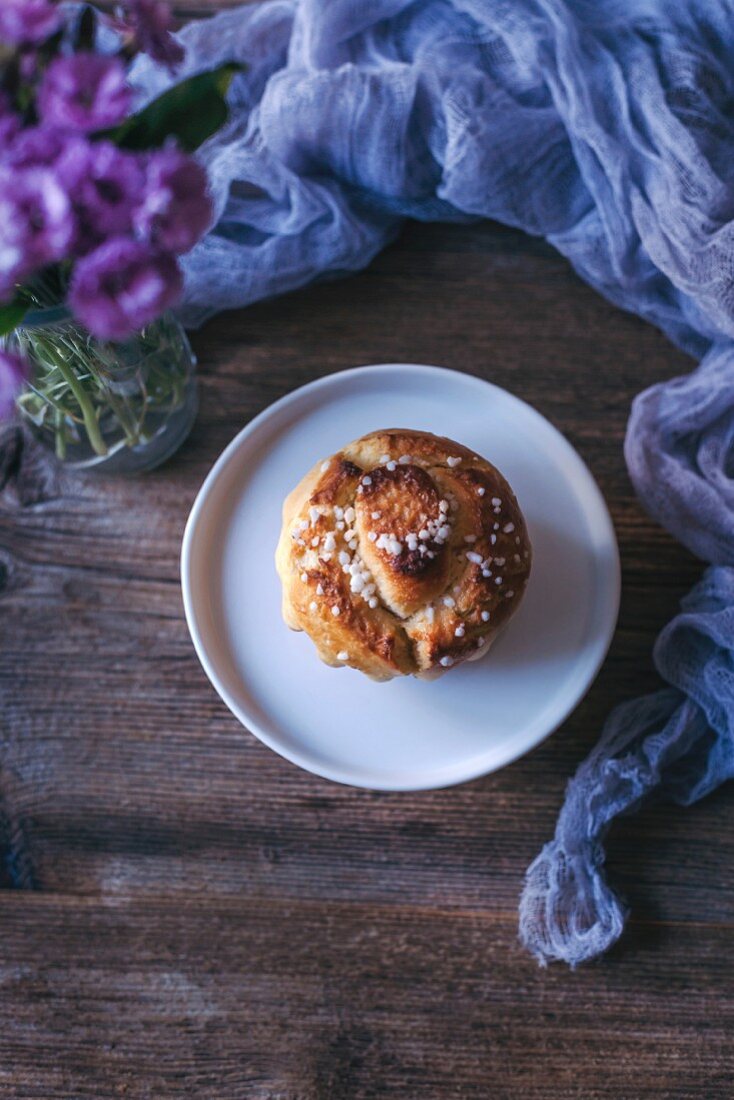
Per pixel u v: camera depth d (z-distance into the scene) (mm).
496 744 541
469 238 605
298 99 567
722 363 580
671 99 578
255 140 587
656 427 579
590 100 576
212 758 566
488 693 546
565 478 566
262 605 558
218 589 560
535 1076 542
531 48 574
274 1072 543
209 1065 544
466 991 549
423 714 544
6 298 421
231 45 590
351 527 518
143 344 505
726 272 562
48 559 582
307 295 603
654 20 580
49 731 568
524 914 549
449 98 567
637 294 594
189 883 558
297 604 521
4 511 586
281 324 602
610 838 561
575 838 547
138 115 438
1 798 564
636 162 581
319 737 543
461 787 564
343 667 550
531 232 598
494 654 550
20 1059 544
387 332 601
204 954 552
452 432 574
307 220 585
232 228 599
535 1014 547
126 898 557
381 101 565
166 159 399
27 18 391
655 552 583
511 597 523
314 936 553
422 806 562
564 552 560
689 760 567
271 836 561
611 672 574
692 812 562
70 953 552
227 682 543
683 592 580
